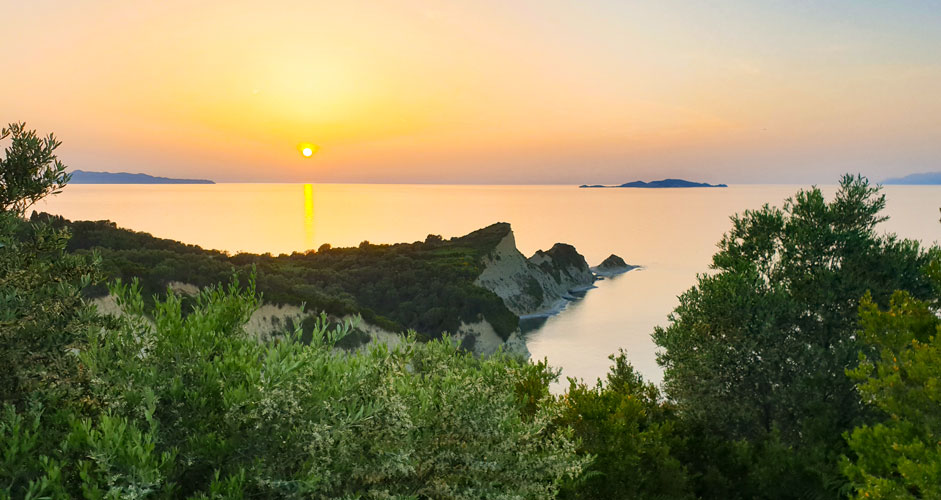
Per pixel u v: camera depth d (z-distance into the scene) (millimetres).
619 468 9930
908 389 10047
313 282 100438
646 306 153500
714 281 18234
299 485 4430
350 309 60062
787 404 16281
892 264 17359
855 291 17328
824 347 17625
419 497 5754
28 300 6438
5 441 4332
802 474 11938
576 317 137250
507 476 5988
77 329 6395
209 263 71750
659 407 15188
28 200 7773
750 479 12211
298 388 5195
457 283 104125
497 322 93875
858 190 19297
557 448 6488
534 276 158625
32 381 5719
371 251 132500
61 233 7934
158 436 4715
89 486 4082
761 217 19938
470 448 6059
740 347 17188
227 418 4898
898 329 10797
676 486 10664
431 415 6043
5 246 7109
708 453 13117
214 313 6266
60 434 4758
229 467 4750
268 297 54969
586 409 11086
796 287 18703
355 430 5262
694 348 18594
